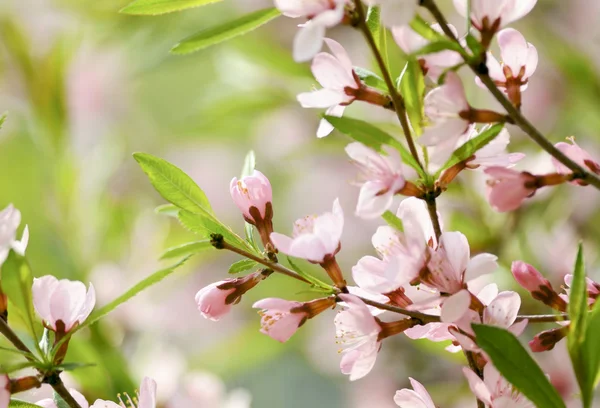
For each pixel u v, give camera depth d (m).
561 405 1.02
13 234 1.02
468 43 1.02
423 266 1.04
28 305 1.04
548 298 1.06
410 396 1.06
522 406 1.03
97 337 1.30
